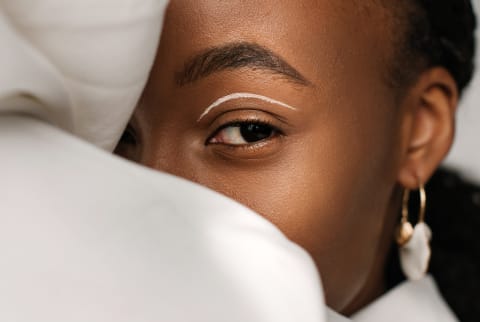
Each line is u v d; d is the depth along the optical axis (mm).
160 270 251
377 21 458
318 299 259
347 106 443
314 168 433
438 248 639
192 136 421
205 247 257
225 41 408
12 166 258
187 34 407
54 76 269
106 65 274
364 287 515
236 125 420
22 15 266
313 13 425
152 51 284
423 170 517
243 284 254
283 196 427
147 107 417
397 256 533
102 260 250
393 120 482
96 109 282
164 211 260
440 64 515
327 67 430
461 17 528
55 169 260
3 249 248
